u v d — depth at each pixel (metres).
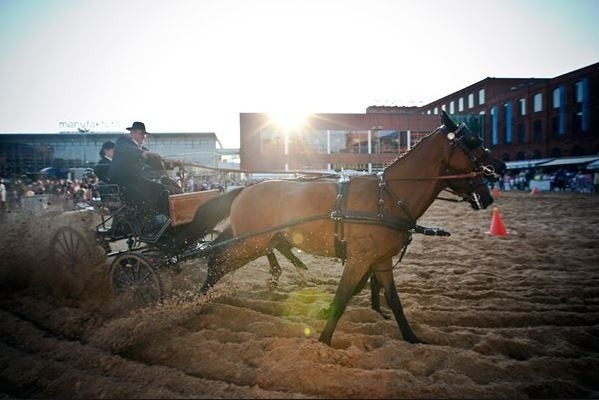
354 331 4.06
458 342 3.81
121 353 3.63
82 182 17.00
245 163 40.50
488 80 55.25
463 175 3.80
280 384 3.05
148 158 5.39
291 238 4.12
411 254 7.79
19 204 15.55
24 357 3.51
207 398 2.85
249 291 5.48
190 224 4.78
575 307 4.68
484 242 8.93
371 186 3.90
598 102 38.09
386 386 2.97
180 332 3.98
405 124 42.41
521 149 48.00
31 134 37.19
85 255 5.46
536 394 2.99
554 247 8.24
